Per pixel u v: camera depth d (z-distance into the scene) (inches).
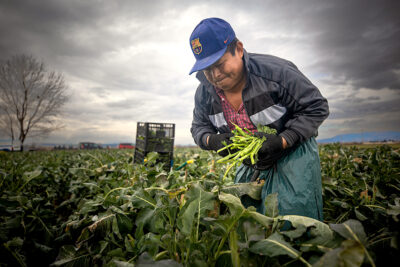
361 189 86.2
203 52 69.1
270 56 75.4
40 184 115.3
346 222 35.1
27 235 70.6
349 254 27.7
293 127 64.4
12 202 75.0
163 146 173.3
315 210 63.2
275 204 47.6
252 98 71.4
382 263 36.5
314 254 34.8
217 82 71.9
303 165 65.0
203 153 128.1
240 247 36.2
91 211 72.4
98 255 56.3
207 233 42.2
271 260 34.8
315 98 64.0
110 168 110.3
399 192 90.1
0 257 62.5
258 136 66.5
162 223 51.1
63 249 57.7
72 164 176.7
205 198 46.3
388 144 170.4
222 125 87.5
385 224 53.5
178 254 41.9
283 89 67.1
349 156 156.3
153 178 79.0
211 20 68.3
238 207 39.2
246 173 85.9
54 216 85.2
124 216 57.0
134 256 46.7
